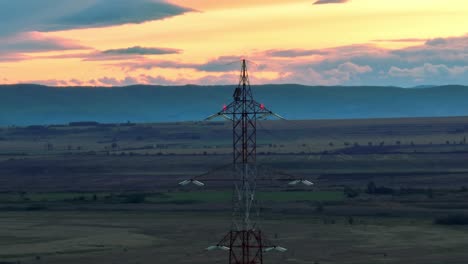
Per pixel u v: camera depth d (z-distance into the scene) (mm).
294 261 186750
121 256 196000
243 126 125938
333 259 189750
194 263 185125
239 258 187625
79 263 187125
